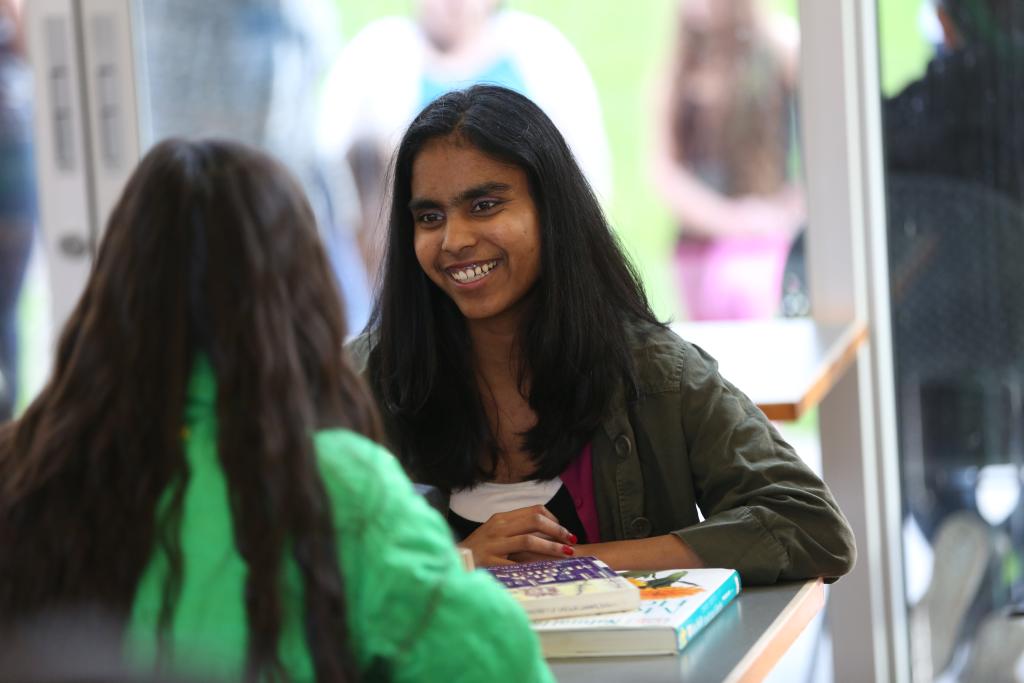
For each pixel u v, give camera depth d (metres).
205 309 2.91
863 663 8.70
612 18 9.30
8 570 2.90
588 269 5.26
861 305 8.77
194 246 2.94
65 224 10.03
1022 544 8.95
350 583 2.84
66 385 2.97
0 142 10.32
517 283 5.19
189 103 10.02
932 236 8.88
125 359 2.90
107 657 2.69
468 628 2.88
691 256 9.41
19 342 10.52
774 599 4.42
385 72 9.79
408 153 5.26
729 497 5.00
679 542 4.73
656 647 3.81
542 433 5.25
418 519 2.95
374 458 2.97
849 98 8.55
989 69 8.65
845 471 8.66
